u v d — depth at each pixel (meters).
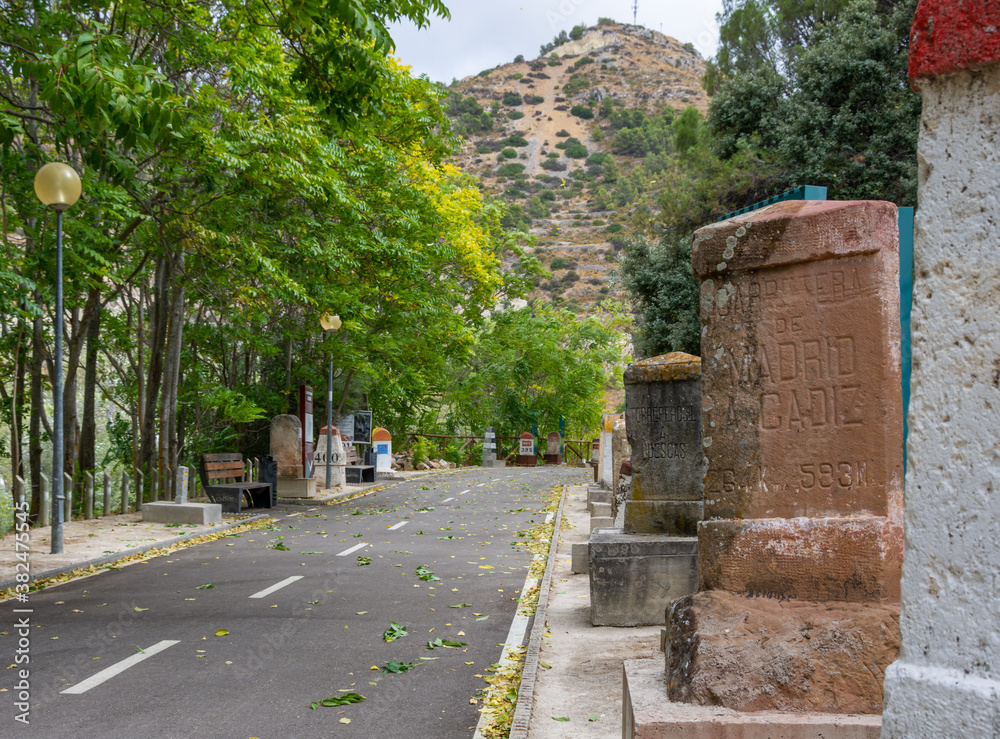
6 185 13.98
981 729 1.85
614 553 7.94
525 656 6.73
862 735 3.33
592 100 169.12
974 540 1.93
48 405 24.62
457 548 13.22
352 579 10.44
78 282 15.57
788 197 5.65
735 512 4.46
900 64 21.75
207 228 15.39
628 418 8.90
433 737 5.11
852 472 4.27
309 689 6.04
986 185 1.97
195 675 6.37
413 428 40.81
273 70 15.27
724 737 3.39
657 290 25.23
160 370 19.88
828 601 4.15
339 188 17.25
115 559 11.79
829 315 4.35
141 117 8.41
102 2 11.87
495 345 43.25
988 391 1.94
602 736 4.84
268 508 19.42
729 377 4.54
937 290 2.02
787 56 26.38
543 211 131.50
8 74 12.37
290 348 24.33
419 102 21.17
